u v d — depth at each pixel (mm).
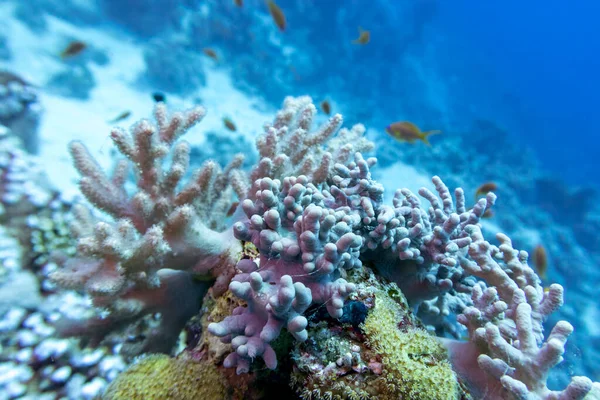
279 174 2412
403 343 1778
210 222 2740
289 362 1878
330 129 2766
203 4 17734
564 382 4430
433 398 1622
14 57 10102
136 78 12812
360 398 1646
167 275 2314
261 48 18969
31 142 5816
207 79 15633
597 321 12312
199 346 1996
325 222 1642
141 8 15352
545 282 10227
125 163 2367
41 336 2299
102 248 1783
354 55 24031
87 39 13133
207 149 10711
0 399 2133
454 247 2082
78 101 9922
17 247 2867
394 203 2486
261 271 1753
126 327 2305
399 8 28359
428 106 25391
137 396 1793
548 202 18953
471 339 1956
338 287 1687
